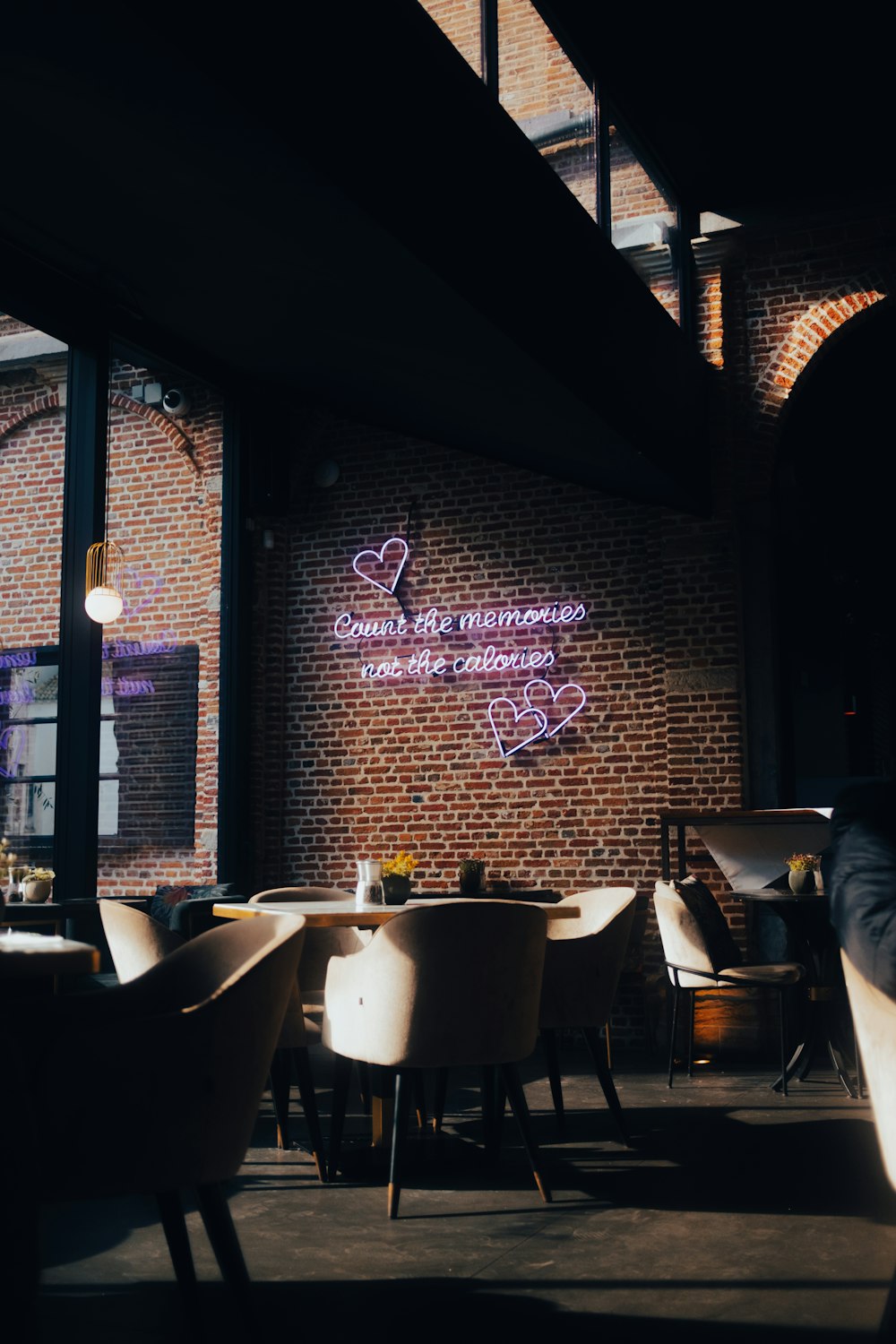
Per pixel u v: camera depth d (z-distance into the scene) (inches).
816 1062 259.6
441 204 185.6
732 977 226.2
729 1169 167.3
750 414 305.3
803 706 456.8
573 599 313.3
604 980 188.1
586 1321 111.5
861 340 378.3
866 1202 150.8
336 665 335.0
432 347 230.2
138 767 320.8
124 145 181.8
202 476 328.8
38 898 239.9
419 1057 145.5
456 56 193.2
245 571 328.5
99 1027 92.3
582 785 306.7
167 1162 93.7
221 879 316.2
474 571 323.6
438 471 330.0
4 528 295.0
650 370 263.9
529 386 231.1
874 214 298.8
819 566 429.4
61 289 264.5
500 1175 165.5
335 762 331.9
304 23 155.8
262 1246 134.6
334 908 176.6
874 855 99.0
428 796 321.1
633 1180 162.1
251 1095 99.3
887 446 453.1
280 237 199.3
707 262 311.6
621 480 288.5
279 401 334.3
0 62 162.7
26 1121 81.3
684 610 298.2
